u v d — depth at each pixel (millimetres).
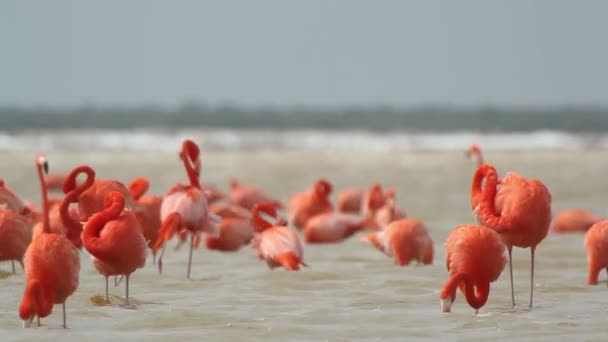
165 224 25750
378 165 70562
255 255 31141
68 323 20391
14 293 23719
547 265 28438
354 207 43094
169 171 64250
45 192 22422
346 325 20203
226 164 72125
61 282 19125
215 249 32125
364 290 24438
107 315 21219
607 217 41375
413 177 61156
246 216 33062
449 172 64375
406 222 28375
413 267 27953
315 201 37531
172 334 19391
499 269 20250
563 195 50188
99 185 24578
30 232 24609
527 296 23453
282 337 19125
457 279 20016
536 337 18875
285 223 28969
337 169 67438
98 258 21328
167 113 175125
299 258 27188
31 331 19500
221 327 20062
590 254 24766
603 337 18797
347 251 32156
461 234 20422
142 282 25750
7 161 72062
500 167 68438
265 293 24203
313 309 22031
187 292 24359
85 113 175375
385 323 20375
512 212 20594
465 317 20891
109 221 21422
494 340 18641
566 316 20953
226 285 25375
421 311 21672
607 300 22922
